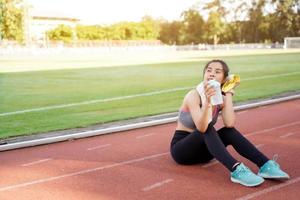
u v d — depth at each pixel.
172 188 4.16
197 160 4.78
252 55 35.56
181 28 80.44
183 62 27.28
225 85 4.55
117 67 23.16
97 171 4.77
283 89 12.37
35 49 52.00
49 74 19.00
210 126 4.32
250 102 9.84
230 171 4.23
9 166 5.04
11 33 61.09
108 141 6.30
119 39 80.31
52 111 9.11
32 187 4.27
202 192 4.03
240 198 3.86
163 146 5.92
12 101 10.68
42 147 5.99
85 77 17.34
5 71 20.94
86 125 7.50
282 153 5.43
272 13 70.31
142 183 4.32
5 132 6.96
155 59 32.09
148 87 13.40
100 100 10.67
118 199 3.89
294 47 59.31
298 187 4.12
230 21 74.69
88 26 81.19
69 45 64.56
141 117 8.22
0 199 3.95
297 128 6.98
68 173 4.72
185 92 12.08
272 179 4.30
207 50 58.44
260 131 6.79
